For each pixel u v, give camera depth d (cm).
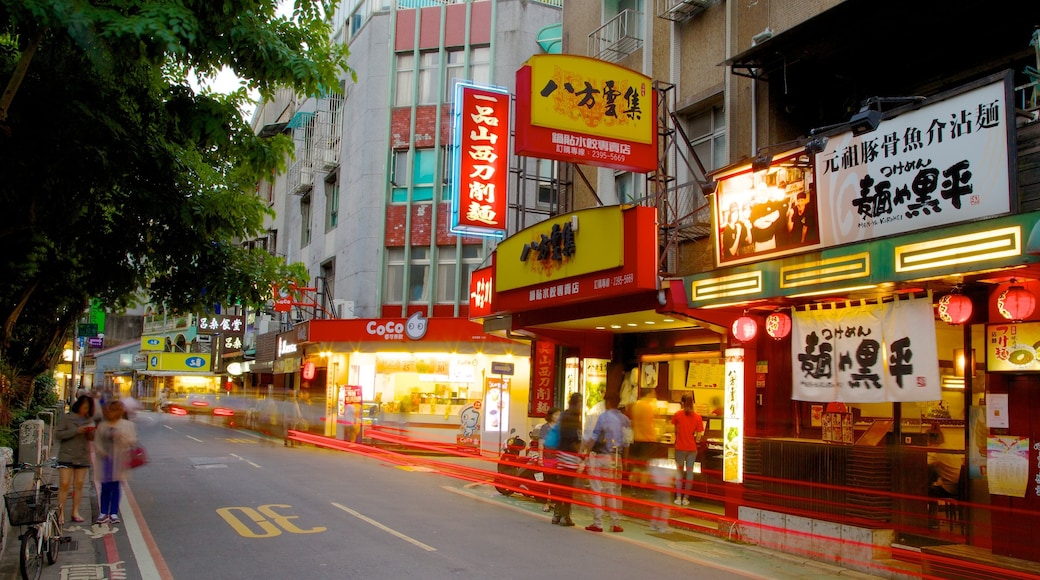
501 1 2723
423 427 2516
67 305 1631
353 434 2445
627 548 977
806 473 982
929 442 991
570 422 1175
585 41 1786
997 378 825
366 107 2827
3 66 939
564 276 1294
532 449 1411
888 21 980
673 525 1155
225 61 895
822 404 1066
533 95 1178
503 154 1531
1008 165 725
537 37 2703
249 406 3441
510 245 1495
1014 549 789
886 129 849
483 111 1531
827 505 948
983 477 856
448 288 2669
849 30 1011
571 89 1202
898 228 831
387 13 2842
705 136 1390
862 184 875
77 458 1046
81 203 1070
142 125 1062
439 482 1630
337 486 1463
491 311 1562
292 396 2991
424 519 1128
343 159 3056
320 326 2642
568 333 1567
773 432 1092
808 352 980
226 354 4488
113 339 6825
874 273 823
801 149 958
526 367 2447
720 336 1255
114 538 949
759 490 1045
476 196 1509
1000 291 817
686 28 1453
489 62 2697
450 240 2673
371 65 2833
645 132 1245
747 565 905
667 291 1125
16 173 954
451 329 2448
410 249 2714
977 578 749
